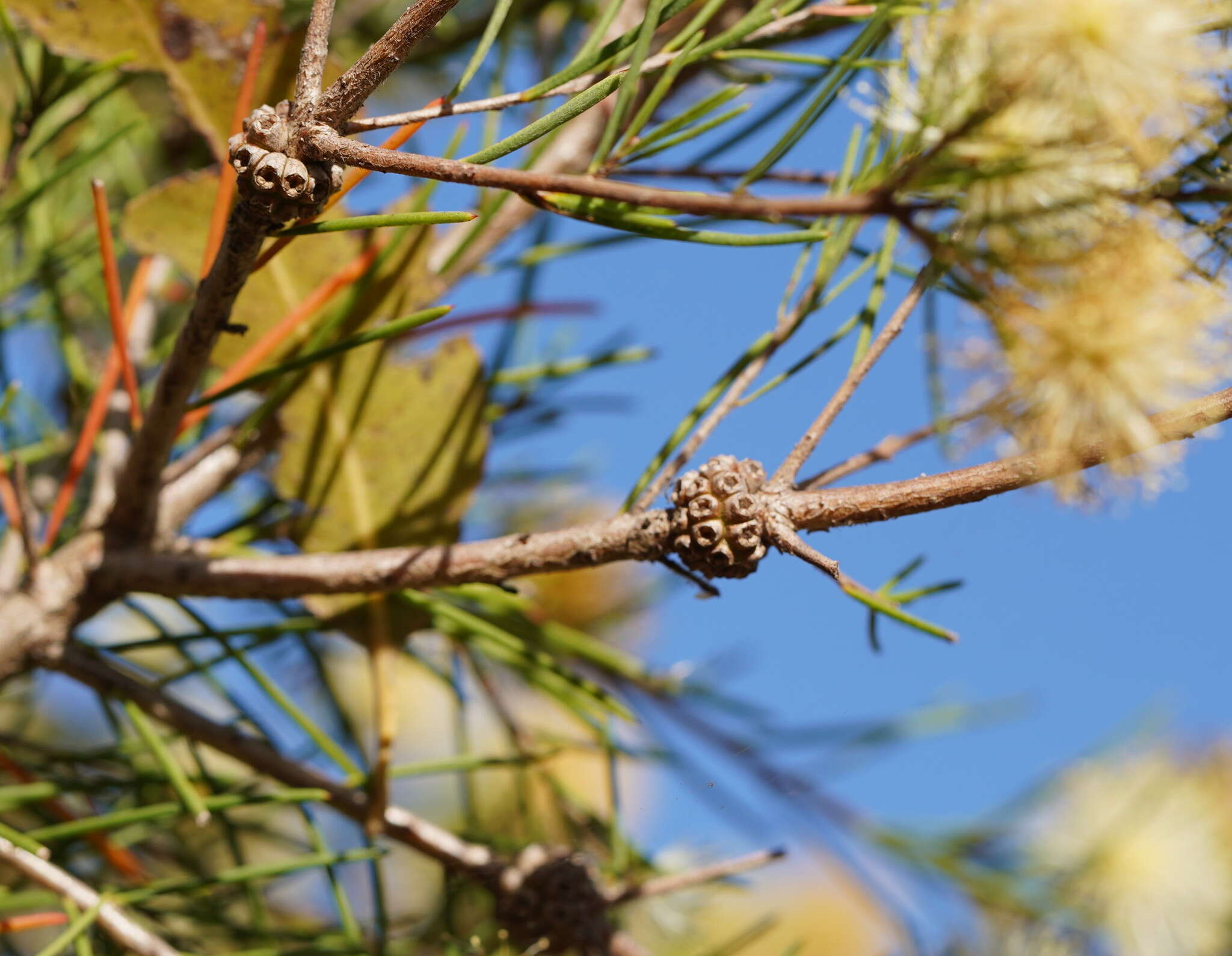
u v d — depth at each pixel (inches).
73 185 20.1
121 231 17.0
